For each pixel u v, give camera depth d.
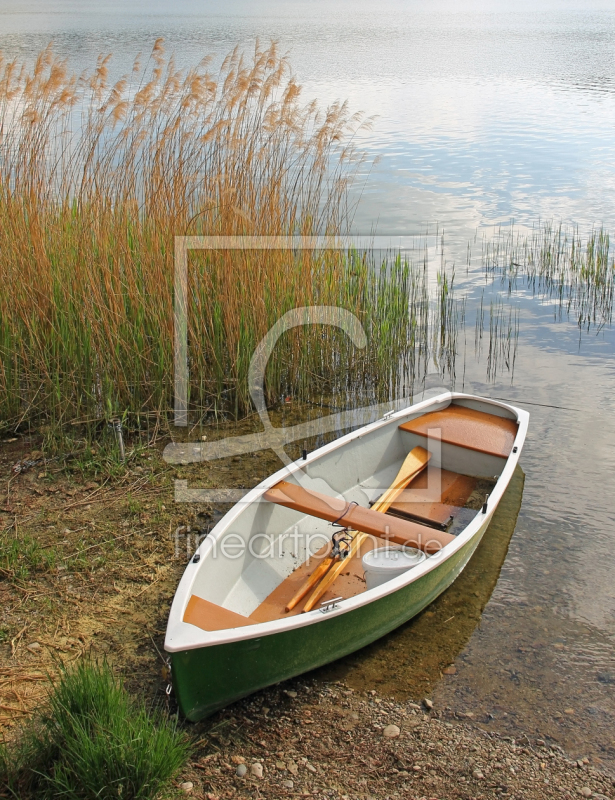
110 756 2.91
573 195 14.21
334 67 33.50
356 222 12.16
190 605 3.52
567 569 4.68
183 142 6.86
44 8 78.19
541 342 8.48
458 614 4.29
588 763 3.31
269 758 3.28
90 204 6.60
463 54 40.75
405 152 18.00
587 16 74.81
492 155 17.72
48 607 4.15
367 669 3.87
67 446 5.86
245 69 7.04
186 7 91.38
